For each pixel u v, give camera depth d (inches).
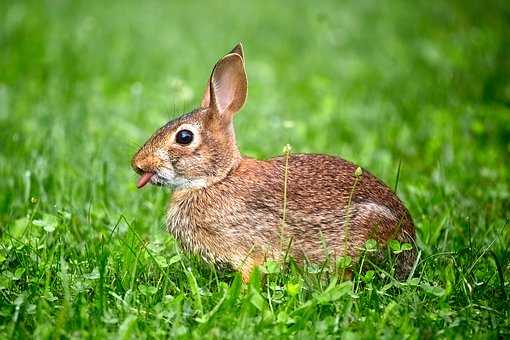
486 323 313.4
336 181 354.6
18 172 457.4
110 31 846.5
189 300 323.9
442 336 301.1
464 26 827.4
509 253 375.9
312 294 322.0
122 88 642.8
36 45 760.3
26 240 371.2
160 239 374.0
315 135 553.3
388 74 713.0
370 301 325.1
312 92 662.5
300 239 346.3
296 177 354.3
